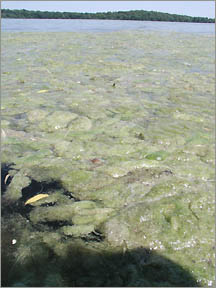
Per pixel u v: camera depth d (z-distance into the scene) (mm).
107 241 3604
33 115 7039
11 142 5754
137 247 3535
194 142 5961
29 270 3199
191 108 7852
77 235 3666
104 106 7793
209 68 13203
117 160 5258
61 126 6527
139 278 3168
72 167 5012
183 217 3977
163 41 22656
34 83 9859
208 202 4297
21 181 4613
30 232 3680
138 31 31188
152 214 4000
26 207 4105
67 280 3111
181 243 3607
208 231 3789
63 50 16875
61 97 8461
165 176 4855
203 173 4984
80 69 12078
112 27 37125
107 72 11742
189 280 3180
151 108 7793
